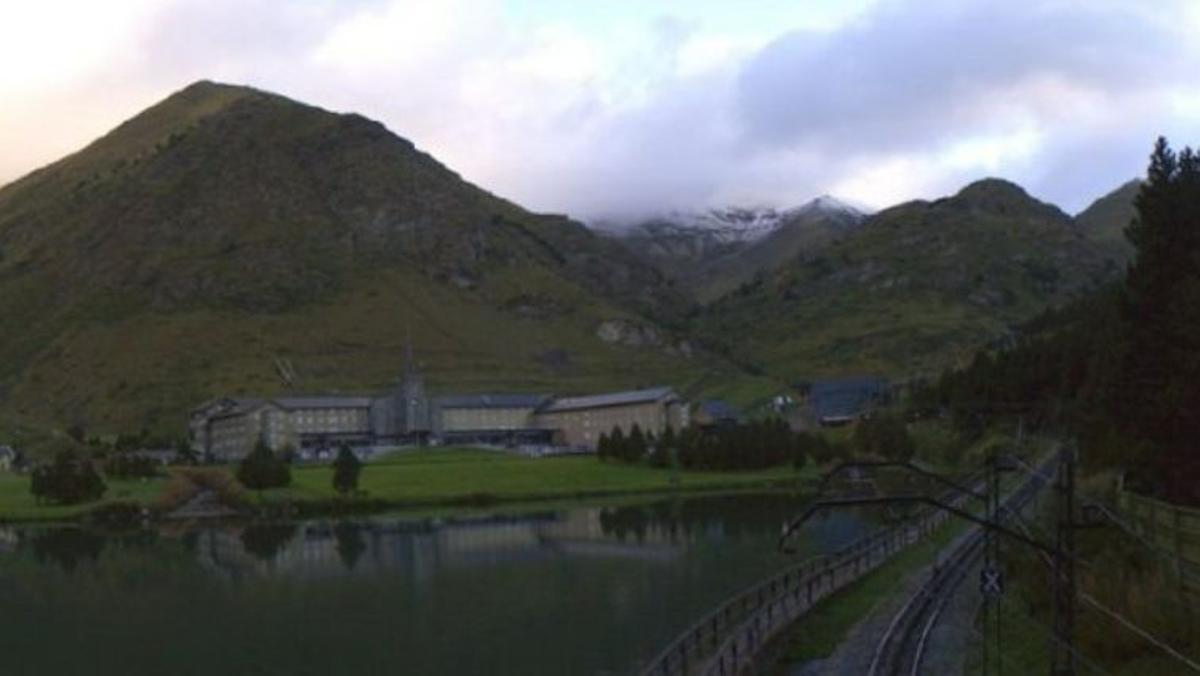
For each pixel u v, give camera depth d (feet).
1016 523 240.32
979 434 598.75
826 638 221.46
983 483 469.98
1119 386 247.91
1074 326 643.04
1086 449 304.30
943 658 190.39
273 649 294.87
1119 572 161.89
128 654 299.99
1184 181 254.88
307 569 442.91
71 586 422.41
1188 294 223.51
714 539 470.39
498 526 575.38
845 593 275.80
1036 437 517.14
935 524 404.98
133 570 461.78
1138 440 229.25
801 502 631.97
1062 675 128.06
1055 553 125.18
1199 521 148.77
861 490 566.77
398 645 287.89
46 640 320.70
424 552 476.95
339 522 647.56
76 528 652.89
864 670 188.96
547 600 339.77
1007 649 184.96
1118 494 225.76
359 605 352.49
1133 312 249.55
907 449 603.67
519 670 250.78
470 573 406.62
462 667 258.16
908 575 297.12
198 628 330.54
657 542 470.80
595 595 343.67
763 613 238.89
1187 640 141.28
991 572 165.37
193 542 563.07
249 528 629.51
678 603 321.52
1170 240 247.29
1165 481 219.41
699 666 194.49
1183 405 214.69
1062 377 507.71
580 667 248.32
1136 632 145.59
